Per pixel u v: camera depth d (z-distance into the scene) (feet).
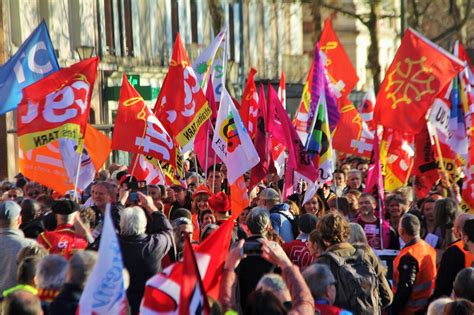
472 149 85.71
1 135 164.55
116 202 71.20
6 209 57.93
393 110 87.97
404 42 87.81
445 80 86.94
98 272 39.40
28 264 49.60
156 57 231.91
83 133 75.61
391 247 76.89
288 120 87.25
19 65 84.58
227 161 76.84
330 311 47.96
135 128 86.28
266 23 285.23
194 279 39.55
